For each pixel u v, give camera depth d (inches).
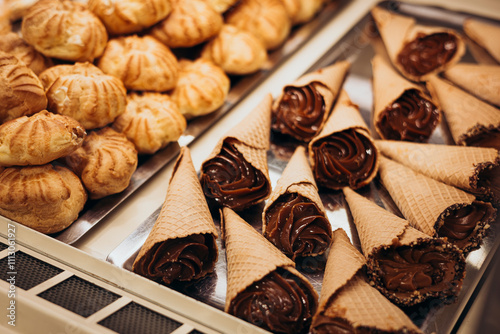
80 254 17.8
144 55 22.3
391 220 18.7
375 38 28.2
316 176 21.2
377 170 21.2
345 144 21.3
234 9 26.6
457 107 23.2
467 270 18.7
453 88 24.3
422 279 17.7
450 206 19.2
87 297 17.0
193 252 18.1
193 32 23.9
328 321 16.5
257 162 20.1
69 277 17.4
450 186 20.1
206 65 24.2
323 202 21.0
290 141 22.9
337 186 21.3
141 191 20.9
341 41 27.7
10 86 19.0
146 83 22.4
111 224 19.9
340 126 21.4
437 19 28.9
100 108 20.3
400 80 23.9
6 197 18.4
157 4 23.0
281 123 22.9
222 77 24.0
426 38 25.9
